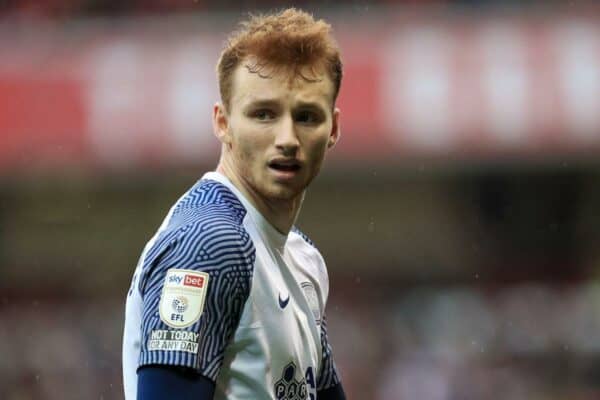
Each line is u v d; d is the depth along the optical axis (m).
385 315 53.44
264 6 51.22
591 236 57.69
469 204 57.84
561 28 46.72
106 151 47.53
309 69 9.92
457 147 46.50
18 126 47.81
